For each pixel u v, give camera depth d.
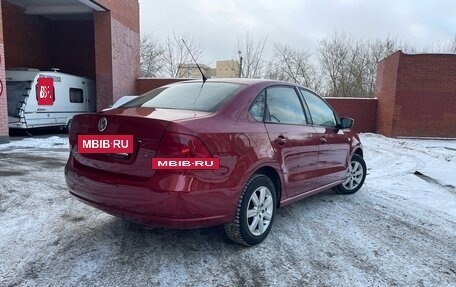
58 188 5.68
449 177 7.63
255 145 3.58
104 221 4.24
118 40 18.89
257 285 2.99
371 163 9.59
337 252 3.67
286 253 3.59
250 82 4.11
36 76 14.29
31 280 2.92
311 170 4.55
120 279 2.99
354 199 5.67
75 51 22.38
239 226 3.48
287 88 4.51
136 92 21.86
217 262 3.35
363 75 33.84
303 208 5.08
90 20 22.00
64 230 3.95
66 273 3.05
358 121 20.55
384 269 3.36
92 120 3.48
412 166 9.09
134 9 21.28
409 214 5.01
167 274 3.10
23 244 3.57
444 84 16.72
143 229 4.04
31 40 20.44
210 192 3.12
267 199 3.84
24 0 18.03
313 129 4.64
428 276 3.26
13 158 8.65
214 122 3.31
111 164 3.26
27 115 13.93
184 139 3.00
